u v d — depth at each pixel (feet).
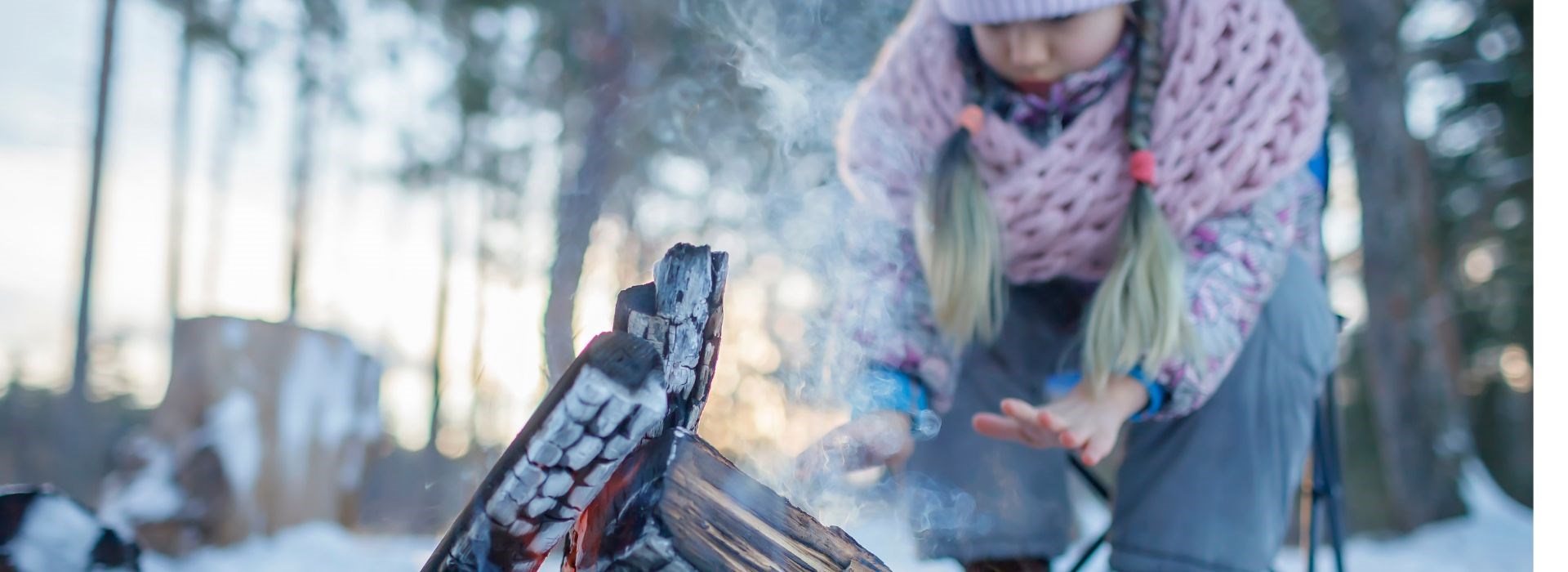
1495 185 37.06
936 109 4.72
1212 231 4.19
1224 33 4.28
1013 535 4.42
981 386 4.63
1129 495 4.23
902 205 4.64
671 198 25.85
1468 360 44.24
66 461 33.17
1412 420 20.83
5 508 2.90
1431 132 35.76
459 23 37.37
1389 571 9.65
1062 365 4.60
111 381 41.24
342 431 11.01
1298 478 4.28
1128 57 4.43
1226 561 4.00
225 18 38.52
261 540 9.81
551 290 23.26
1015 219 4.48
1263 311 4.23
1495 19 33.45
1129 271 3.96
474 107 38.68
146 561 8.05
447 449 25.12
